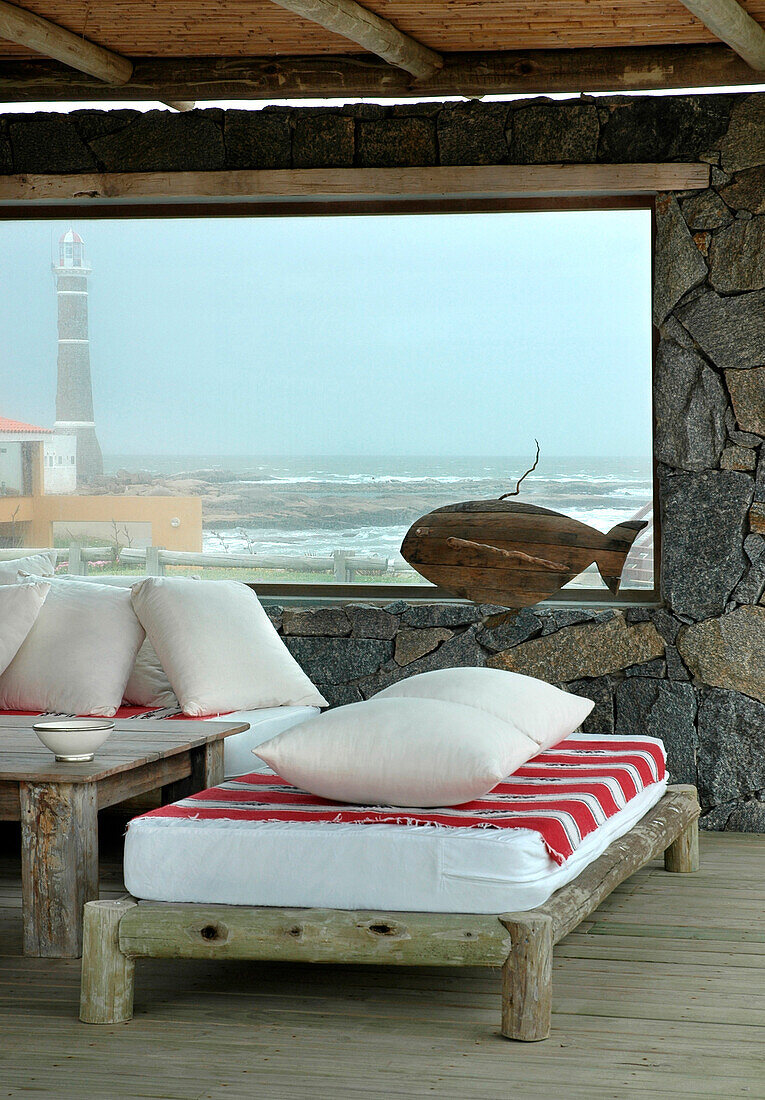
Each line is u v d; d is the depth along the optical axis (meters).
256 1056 2.92
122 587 5.54
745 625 5.27
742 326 5.27
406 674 5.60
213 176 5.66
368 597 5.90
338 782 3.41
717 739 5.30
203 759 4.46
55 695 5.12
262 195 5.66
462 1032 3.06
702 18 4.55
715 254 5.30
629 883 4.45
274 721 4.97
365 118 5.57
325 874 3.14
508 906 3.05
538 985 2.99
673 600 5.35
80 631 5.24
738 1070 2.80
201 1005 3.28
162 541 6.23
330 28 4.72
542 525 5.69
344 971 3.58
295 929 3.07
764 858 4.81
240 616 5.35
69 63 5.38
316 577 6.07
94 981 3.14
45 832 3.65
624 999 3.27
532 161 5.45
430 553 5.82
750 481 5.27
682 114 5.32
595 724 5.42
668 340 5.38
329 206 5.84
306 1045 2.99
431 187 5.51
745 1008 3.20
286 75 5.58
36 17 5.00
